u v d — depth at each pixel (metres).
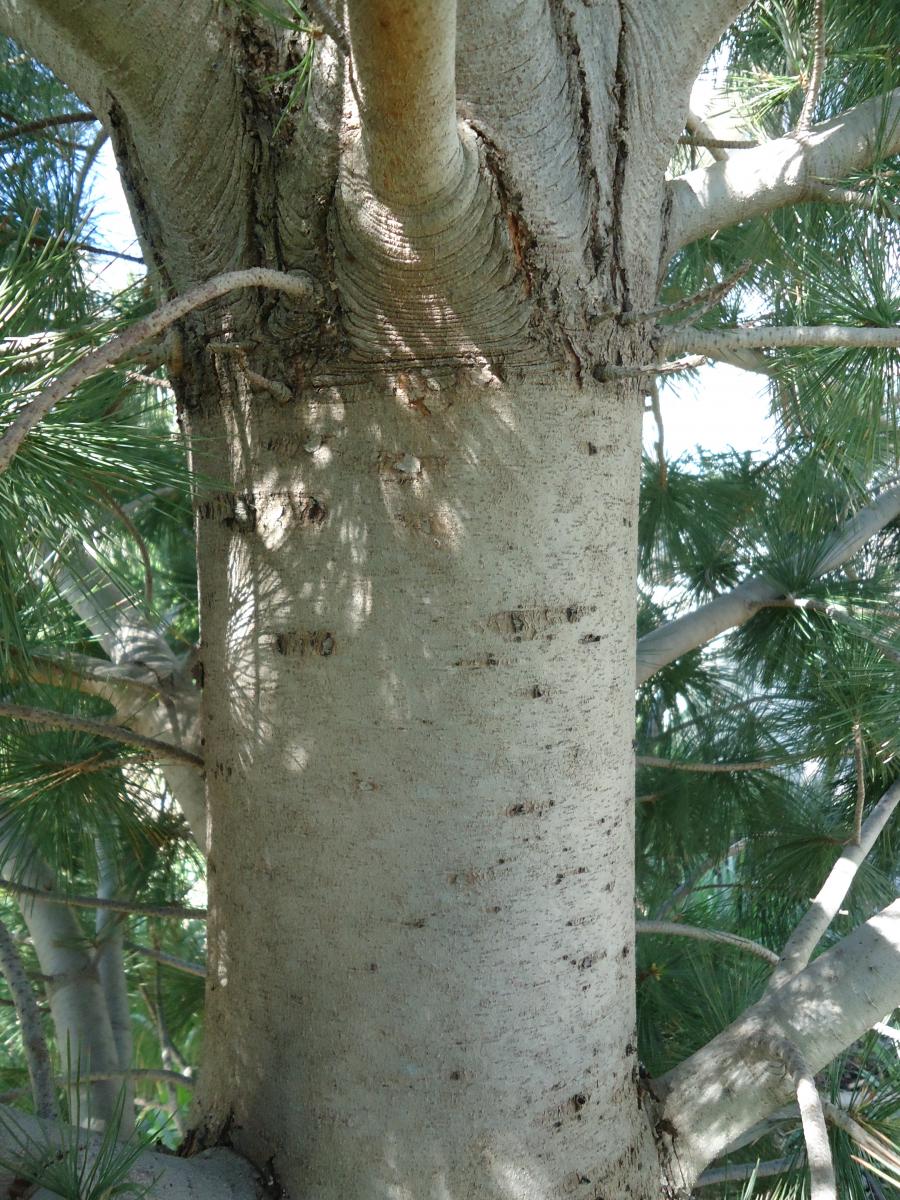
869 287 1.61
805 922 1.55
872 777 2.17
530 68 1.17
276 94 1.19
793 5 1.74
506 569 1.21
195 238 1.25
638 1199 1.29
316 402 1.22
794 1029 1.37
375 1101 1.22
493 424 1.21
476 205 1.11
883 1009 1.37
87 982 2.07
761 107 1.88
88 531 1.21
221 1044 1.30
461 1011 1.22
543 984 1.24
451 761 1.21
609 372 1.23
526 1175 1.22
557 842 1.24
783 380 1.89
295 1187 1.23
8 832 1.81
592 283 1.23
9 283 1.17
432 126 1.02
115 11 1.16
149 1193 1.17
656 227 1.32
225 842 1.30
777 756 2.12
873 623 1.90
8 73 1.81
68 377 0.96
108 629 1.68
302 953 1.24
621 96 1.25
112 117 1.32
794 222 1.85
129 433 1.18
